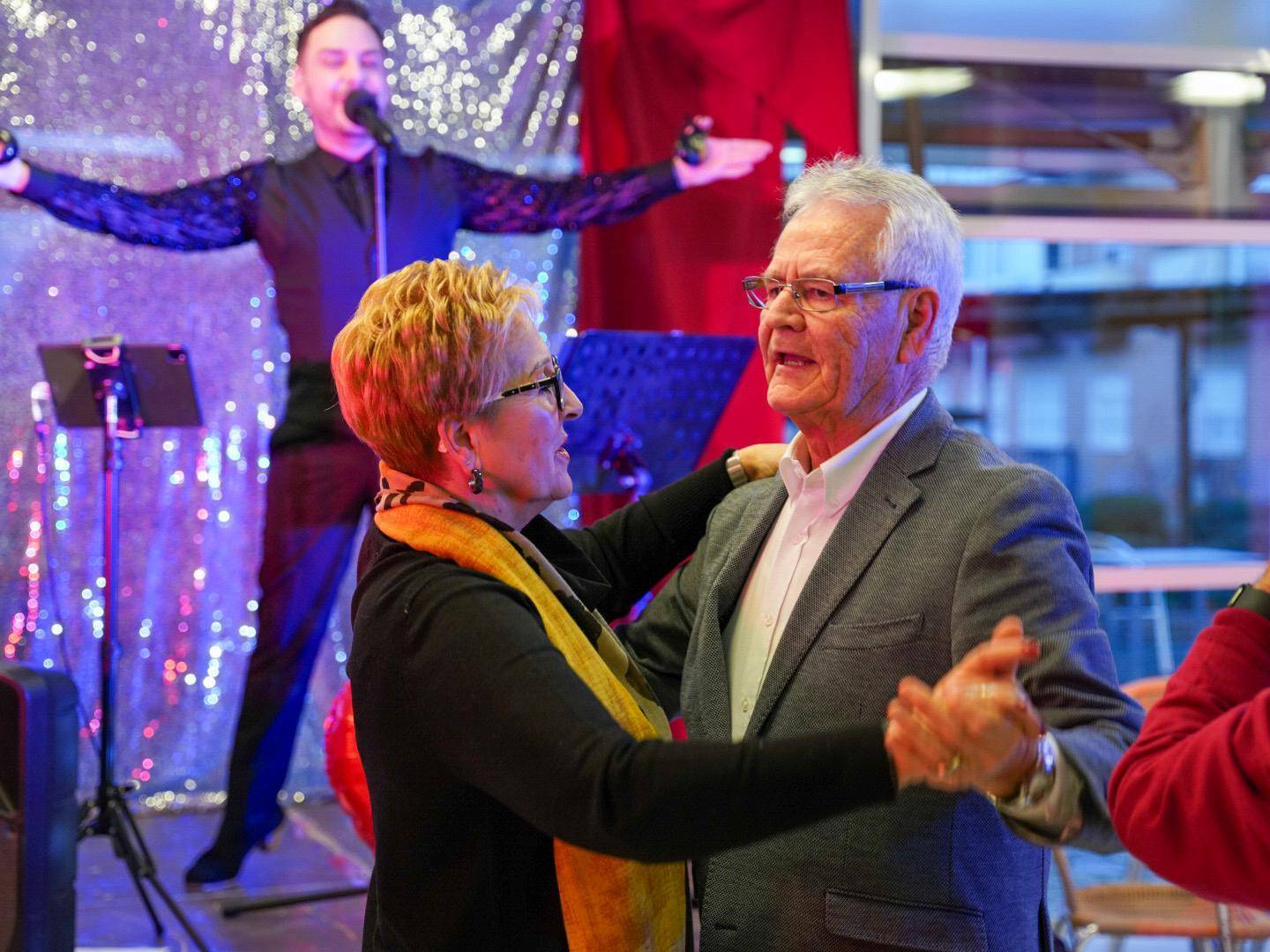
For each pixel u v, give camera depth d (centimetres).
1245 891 91
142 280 396
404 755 111
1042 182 426
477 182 370
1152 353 437
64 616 392
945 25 418
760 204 391
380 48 364
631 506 168
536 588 120
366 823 246
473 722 102
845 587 132
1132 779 99
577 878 114
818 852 128
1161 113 430
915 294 138
